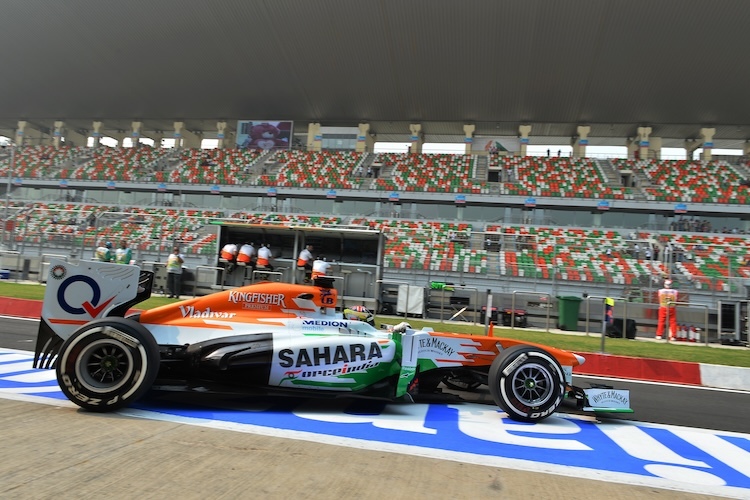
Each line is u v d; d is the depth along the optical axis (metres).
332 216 30.02
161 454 3.06
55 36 34.25
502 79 32.56
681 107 33.06
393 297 14.96
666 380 8.14
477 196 30.70
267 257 13.66
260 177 34.62
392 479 2.93
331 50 32.53
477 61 31.53
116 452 3.04
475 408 5.00
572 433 4.30
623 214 29.61
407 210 31.88
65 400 4.19
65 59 36.16
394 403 4.99
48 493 2.43
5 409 3.80
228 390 4.22
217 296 4.61
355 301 14.61
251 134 39.56
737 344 12.81
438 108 36.44
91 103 41.47
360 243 14.90
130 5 31.41
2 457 2.85
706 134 35.12
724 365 8.26
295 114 39.72
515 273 19.38
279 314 4.65
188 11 31.38
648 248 21.72
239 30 32.16
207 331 4.38
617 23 27.53
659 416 5.35
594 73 30.89
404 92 35.06
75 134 47.62
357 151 39.03
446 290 14.76
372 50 32.06
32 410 3.83
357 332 4.75
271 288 4.71
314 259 14.51
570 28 28.38
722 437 4.55
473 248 22.64
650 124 35.75
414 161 35.34
